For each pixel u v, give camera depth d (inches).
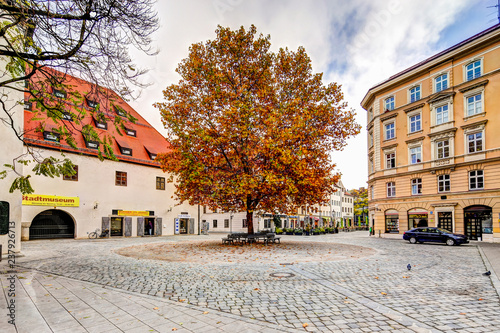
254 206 786.2
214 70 741.9
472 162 1032.8
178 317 211.0
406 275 370.0
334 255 571.5
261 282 326.6
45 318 205.9
